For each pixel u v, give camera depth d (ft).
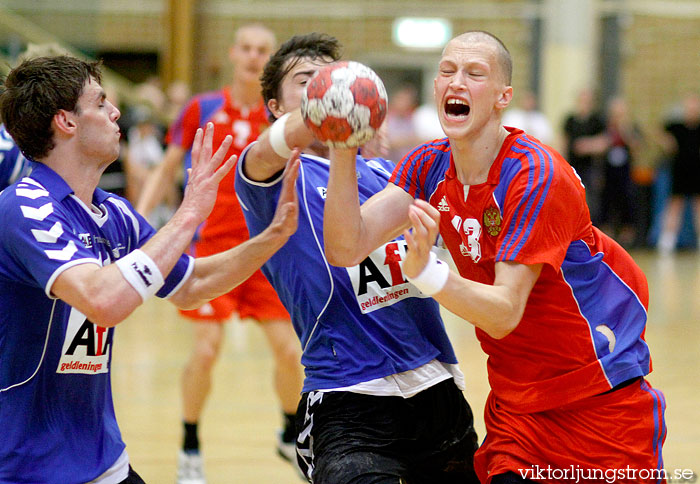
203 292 17.88
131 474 17.93
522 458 17.24
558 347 17.08
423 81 112.98
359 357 18.67
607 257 17.71
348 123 14.93
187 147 33.40
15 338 16.35
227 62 113.39
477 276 17.49
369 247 17.02
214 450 31.01
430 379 19.02
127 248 17.98
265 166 17.61
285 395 29.19
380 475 17.56
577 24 105.70
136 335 53.11
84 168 16.83
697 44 111.86
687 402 35.63
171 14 110.93
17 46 57.41
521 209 15.89
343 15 112.06
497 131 16.61
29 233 15.60
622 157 89.51
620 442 17.16
